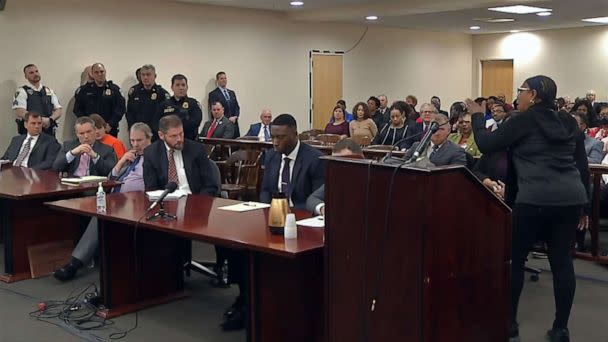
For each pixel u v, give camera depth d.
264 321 3.15
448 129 4.36
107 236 3.95
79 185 4.66
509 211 2.65
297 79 11.09
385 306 2.48
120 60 8.77
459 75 14.53
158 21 9.14
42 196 4.40
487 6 8.99
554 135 3.18
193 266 4.67
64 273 4.65
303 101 11.22
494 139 3.30
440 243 2.40
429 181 2.34
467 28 13.23
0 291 4.46
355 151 3.58
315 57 11.37
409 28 13.07
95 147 5.39
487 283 2.61
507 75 14.36
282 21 10.75
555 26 12.90
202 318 3.94
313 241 2.86
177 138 4.43
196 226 3.24
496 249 2.63
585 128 6.28
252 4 9.66
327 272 2.67
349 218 2.57
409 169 2.37
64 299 4.28
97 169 5.30
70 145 5.38
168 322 3.87
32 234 4.77
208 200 4.00
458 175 2.44
